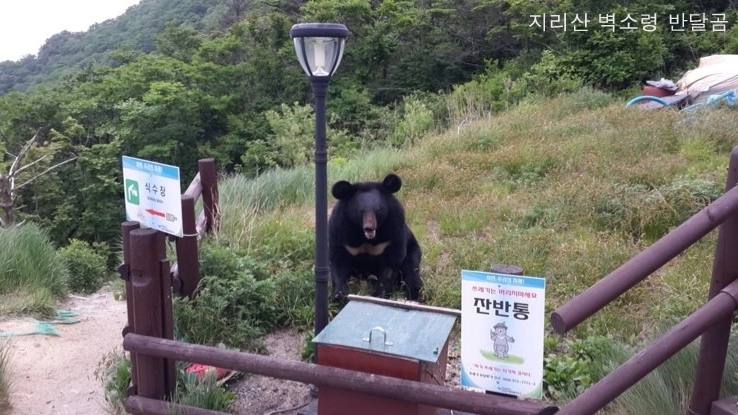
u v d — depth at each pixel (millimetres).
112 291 7164
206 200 6531
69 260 7824
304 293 5453
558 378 4121
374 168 10523
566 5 21156
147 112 22484
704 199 6750
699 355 3133
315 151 3854
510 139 11242
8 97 24375
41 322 5605
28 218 19031
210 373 4145
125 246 3982
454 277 5828
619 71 18766
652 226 6613
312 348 4695
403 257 5371
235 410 4180
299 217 7738
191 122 23594
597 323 4836
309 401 4137
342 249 5336
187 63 27062
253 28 26141
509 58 24031
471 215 7406
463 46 24891
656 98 13953
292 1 27047
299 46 3662
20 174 19984
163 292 3914
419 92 22719
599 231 6660
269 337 5148
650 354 2699
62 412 4246
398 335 3287
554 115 13883
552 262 5926
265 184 9203
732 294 2770
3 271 6176
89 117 24188
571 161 9047
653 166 8219
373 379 3105
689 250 5965
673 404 3371
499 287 2814
